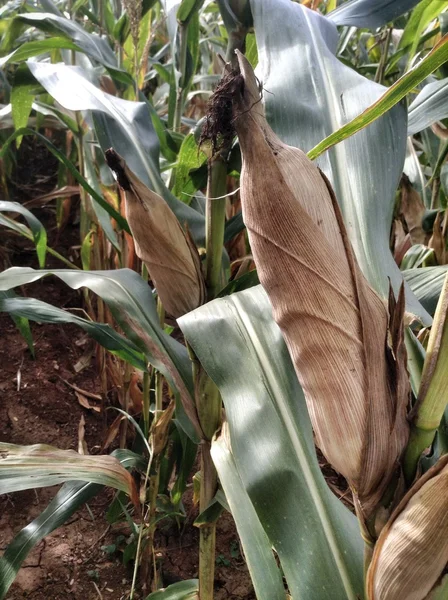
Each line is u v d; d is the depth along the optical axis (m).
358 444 0.59
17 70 1.63
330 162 0.92
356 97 0.95
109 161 0.95
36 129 2.69
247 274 1.17
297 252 0.58
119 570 1.80
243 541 0.93
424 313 0.84
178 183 1.36
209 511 1.22
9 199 3.14
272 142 0.61
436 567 0.58
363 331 0.58
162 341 1.17
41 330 2.76
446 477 0.54
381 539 0.60
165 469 1.77
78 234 3.31
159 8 2.43
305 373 0.61
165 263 1.05
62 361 2.61
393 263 0.85
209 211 1.04
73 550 1.85
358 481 0.60
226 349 0.92
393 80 2.34
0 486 1.24
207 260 1.09
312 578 0.72
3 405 2.33
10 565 1.33
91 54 1.63
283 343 0.91
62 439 2.24
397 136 0.92
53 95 1.36
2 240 3.09
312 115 0.94
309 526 0.75
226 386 0.90
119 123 1.33
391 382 0.59
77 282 1.17
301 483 0.78
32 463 1.31
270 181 0.59
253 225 0.61
